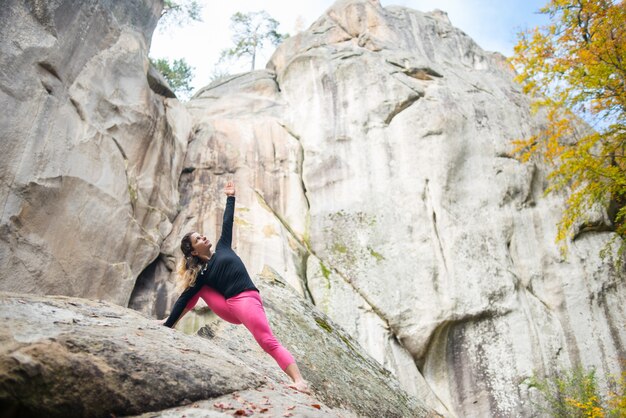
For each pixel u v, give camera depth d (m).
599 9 12.98
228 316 4.28
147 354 3.11
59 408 2.57
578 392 12.52
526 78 14.34
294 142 17.23
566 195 15.80
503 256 14.55
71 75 11.01
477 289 13.87
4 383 2.43
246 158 16.38
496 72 20.73
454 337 13.57
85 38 11.50
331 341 6.27
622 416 11.46
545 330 13.66
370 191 15.66
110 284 11.27
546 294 14.34
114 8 12.72
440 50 20.69
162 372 3.04
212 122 17.23
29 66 9.86
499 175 15.88
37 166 9.67
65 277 10.14
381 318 13.66
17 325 2.88
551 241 15.07
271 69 22.02
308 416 3.25
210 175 15.76
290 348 5.39
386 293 13.92
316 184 16.25
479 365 13.19
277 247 14.21
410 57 18.81
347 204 15.57
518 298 13.98
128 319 3.76
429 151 16.02
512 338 13.41
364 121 16.97
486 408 12.70
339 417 3.83
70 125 10.72
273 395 3.49
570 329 13.80
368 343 13.13
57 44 10.54
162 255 13.59
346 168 16.23
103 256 11.20
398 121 16.81
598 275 14.57
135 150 12.95
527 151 16.06
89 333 3.07
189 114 16.94
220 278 4.28
